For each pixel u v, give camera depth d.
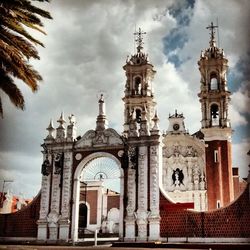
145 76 70.56
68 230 48.88
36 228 50.53
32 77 25.38
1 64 24.20
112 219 65.12
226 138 64.25
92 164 52.22
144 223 45.84
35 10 24.89
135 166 48.03
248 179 43.25
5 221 52.12
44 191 51.28
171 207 45.22
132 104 69.62
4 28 24.19
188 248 39.25
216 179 62.19
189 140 69.88
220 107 66.50
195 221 44.31
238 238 42.19
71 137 52.19
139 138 49.03
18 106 24.92
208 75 69.00
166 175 69.19
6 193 67.44
